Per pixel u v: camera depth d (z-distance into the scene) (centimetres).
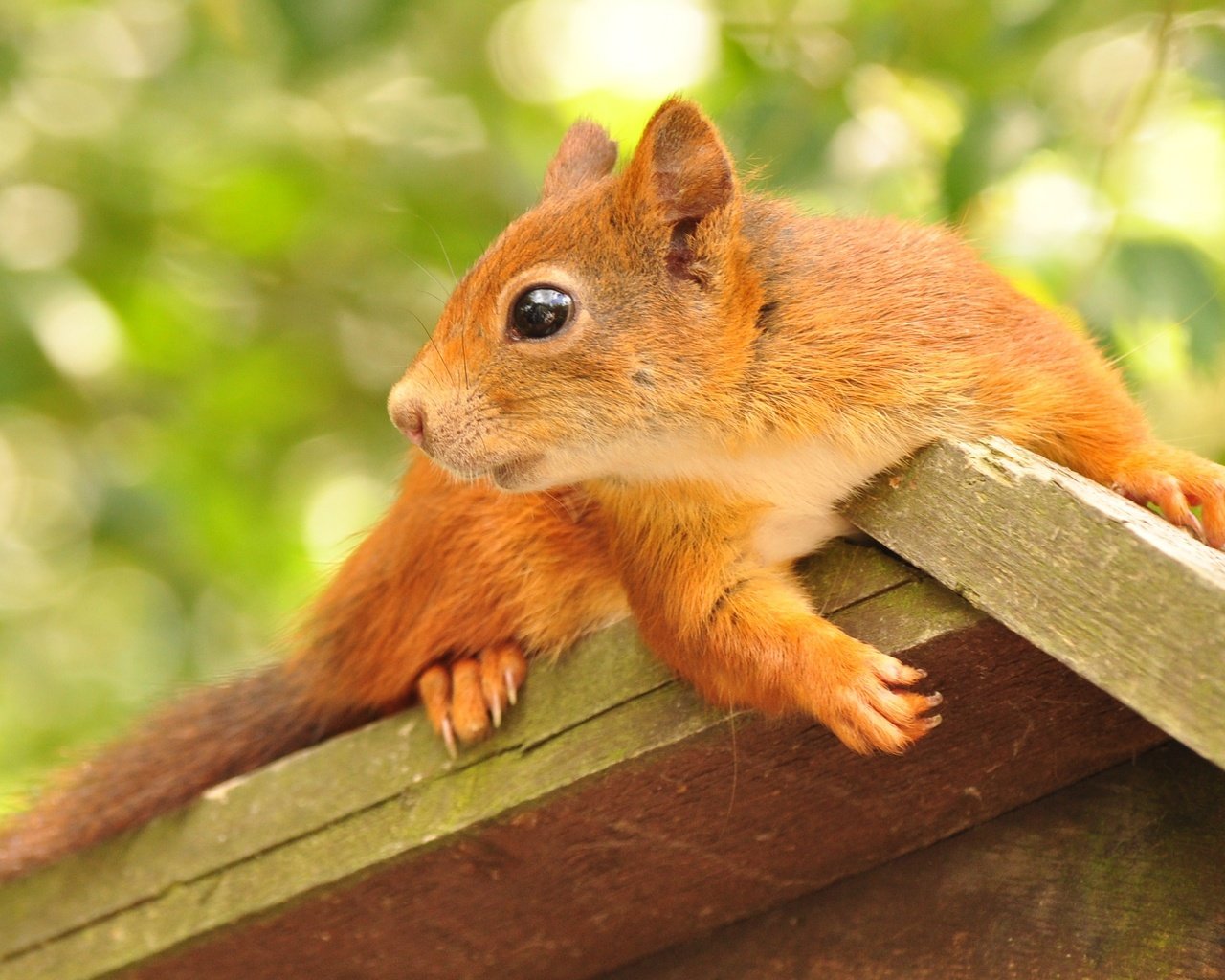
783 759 227
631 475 229
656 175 229
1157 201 250
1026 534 224
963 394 227
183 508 259
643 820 228
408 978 233
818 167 246
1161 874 227
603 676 228
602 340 229
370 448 295
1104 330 240
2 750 285
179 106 286
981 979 228
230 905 230
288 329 291
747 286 229
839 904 230
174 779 236
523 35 315
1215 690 221
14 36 273
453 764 229
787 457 228
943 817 229
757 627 226
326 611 236
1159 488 227
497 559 232
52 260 274
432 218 273
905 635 225
